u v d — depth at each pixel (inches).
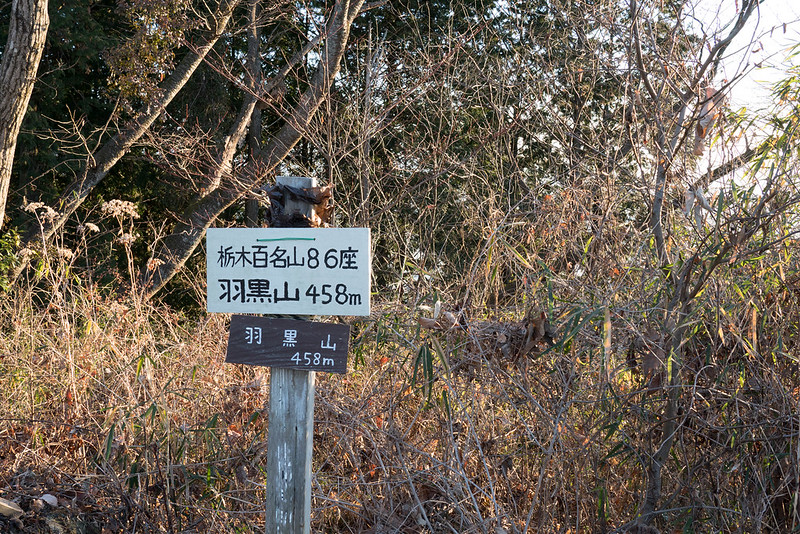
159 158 449.7
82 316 194.1
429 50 329.1
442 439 130.1
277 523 97.4
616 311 120.0
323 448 141.3
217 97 508.1
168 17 389.1
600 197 149.3
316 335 95.3
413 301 155.5
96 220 470.9
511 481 131.1
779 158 122.1
